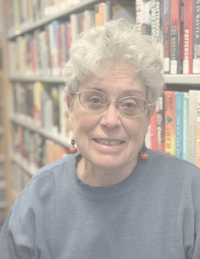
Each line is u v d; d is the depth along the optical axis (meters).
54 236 0.98
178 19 1.17
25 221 1.01
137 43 0.88
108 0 1.56
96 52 0.85
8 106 3.46
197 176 0.95
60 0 2.04
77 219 0.97
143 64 0.87
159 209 0.93
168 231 0.91
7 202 3.68
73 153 1.08
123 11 1.56
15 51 3.14
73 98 0.96
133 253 0.92
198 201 0.91
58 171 1.06
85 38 0.91
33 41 2.60
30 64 2.73
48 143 2.48
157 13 1.26
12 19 3.07
